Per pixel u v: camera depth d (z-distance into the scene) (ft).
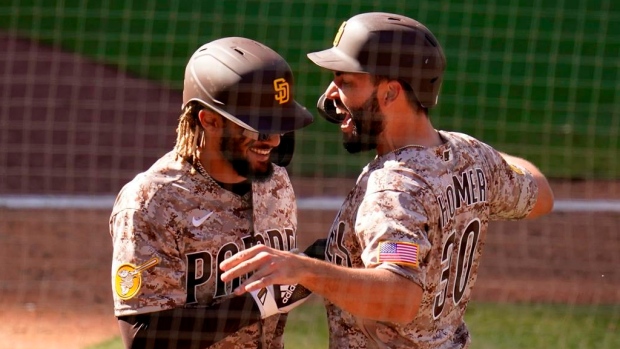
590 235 83.35
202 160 33.22
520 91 121.80
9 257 75.15
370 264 30.40
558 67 126.31
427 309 32.68
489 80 123.24
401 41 32.50
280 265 29.07
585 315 66.90
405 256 29.91
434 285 32.45
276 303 32.99
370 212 30.89
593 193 95.20
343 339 33.99
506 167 36.14
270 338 34.73
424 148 32.50
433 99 33.04
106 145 104.94
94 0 141.79
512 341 61.98
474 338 62.54
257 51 33.58
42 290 69.15
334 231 33.58
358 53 32.42
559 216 87.92
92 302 68.03
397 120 32.89
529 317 66.28
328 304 34.60
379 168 32.14
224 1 140.36
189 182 33.04
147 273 31.94
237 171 33.09
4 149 101.81
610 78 124.36
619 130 112.78
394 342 33.09
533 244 80.74
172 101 118.73
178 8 139.54
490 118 115.65
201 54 33.45
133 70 126.41
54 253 76.74
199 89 32.60
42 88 119.14
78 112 113.29
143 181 32.76
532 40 130.82
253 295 32.45
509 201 36.40
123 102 116.88
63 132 107.86
